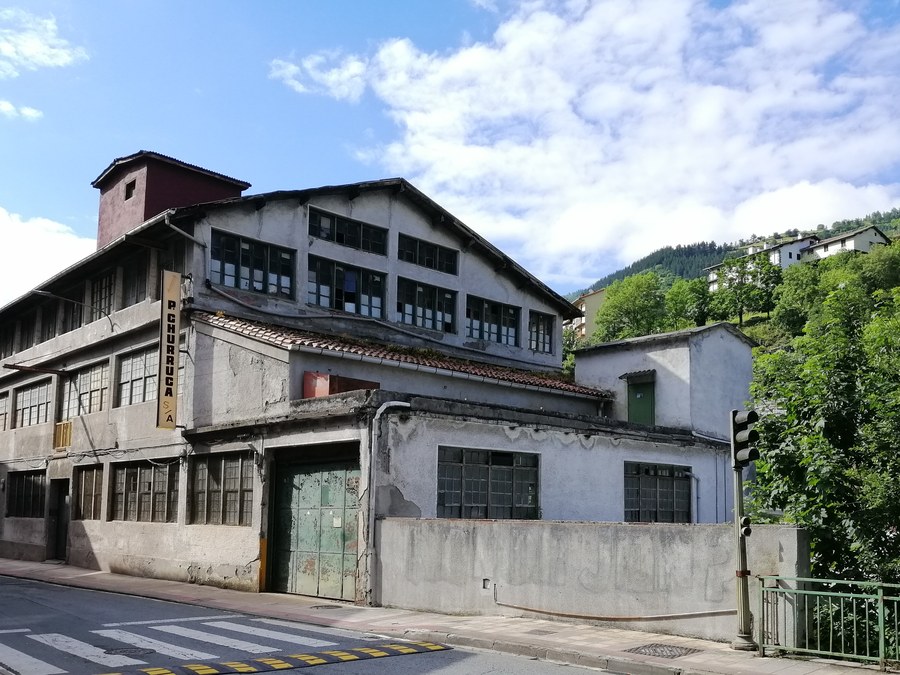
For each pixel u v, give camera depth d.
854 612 9.15
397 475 15.66
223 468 19.70
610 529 11.98
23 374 30.27
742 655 9.73
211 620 13.42
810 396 11.97
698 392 23.81
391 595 14.83
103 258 24.20
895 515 11.02
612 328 92.19
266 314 22.28
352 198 24.98
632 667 9.34
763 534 10.38
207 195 27.02
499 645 10.73
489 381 22.44
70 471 26.38
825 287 83.81
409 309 26.42
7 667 9.13
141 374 23.42
